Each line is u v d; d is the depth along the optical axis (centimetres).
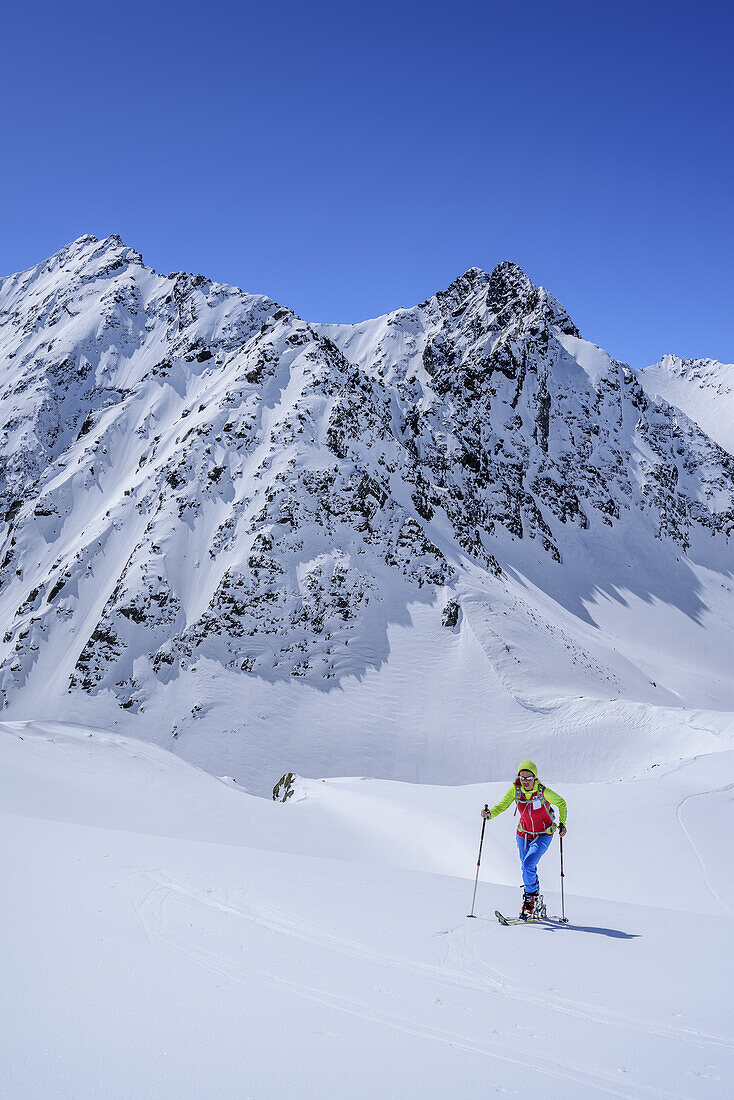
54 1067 356
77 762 2919
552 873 2220
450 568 10912
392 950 627
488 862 2373
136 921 639
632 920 867
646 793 2739
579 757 7156
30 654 10431
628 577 16588
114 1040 393
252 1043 404
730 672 14275
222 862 982
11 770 2394
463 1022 466
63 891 720
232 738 8375
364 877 1020
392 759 8081
